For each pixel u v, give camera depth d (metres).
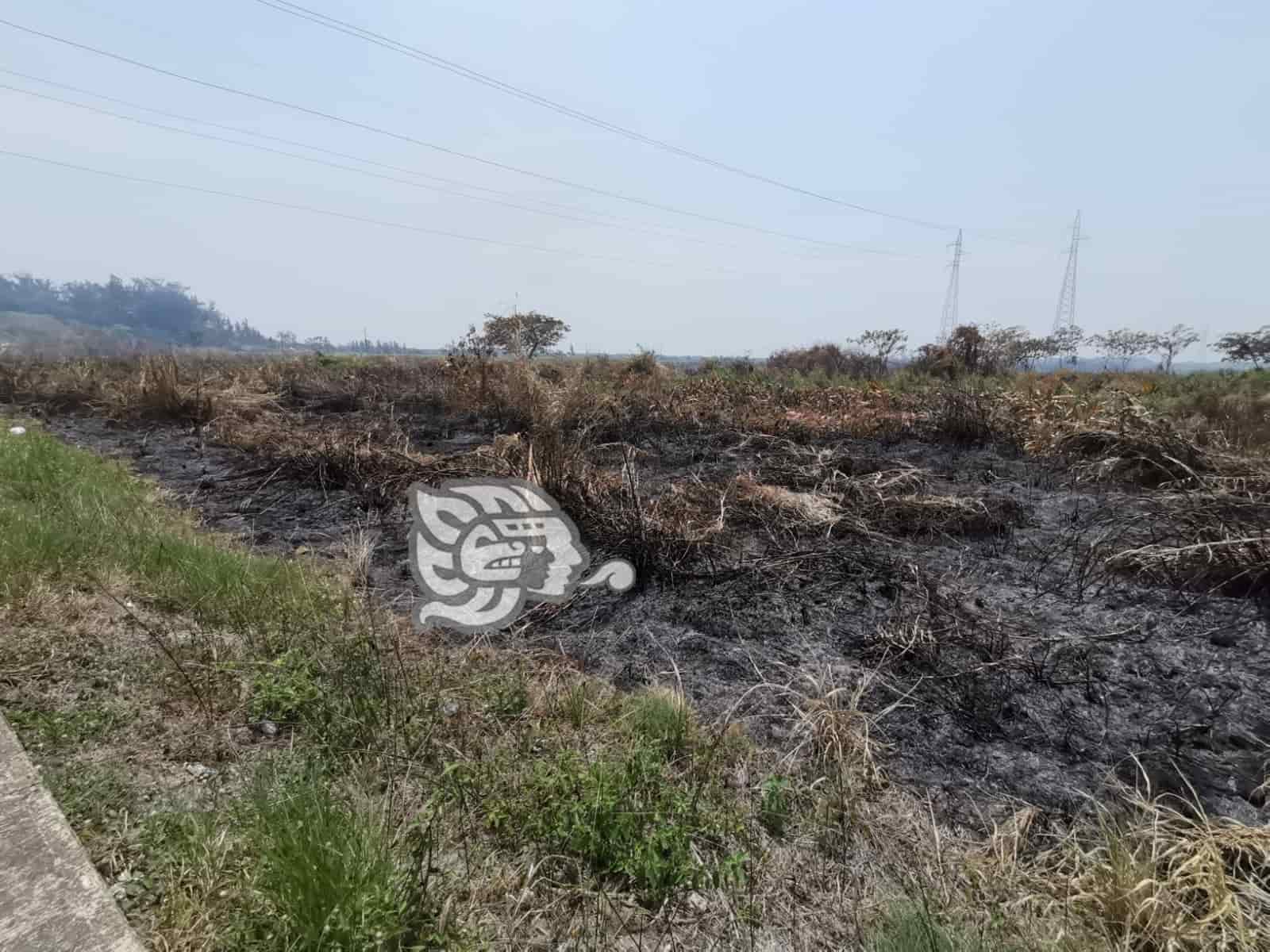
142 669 2.40
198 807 1.75
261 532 4.63
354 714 2.23
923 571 3.94
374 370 13.74
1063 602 3.59
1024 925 1.53
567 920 1.55
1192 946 1.45
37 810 1.66
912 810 2.01
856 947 1.50
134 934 1.35
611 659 2.98
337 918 1.30
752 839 1.82
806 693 2.67
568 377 10.98
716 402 9.95
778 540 4.50
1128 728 2.46
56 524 3.46
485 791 1.93
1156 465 5.52
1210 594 3.56
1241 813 1.99
